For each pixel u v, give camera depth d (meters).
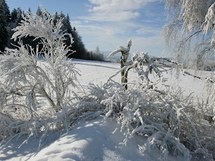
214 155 4.80
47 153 3.85
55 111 5.85
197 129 5.13
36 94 6.26
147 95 5.24
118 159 3.81
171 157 4.22
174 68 6.68
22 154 4.43
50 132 5.01
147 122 4.70
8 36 41.06
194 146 4.81
